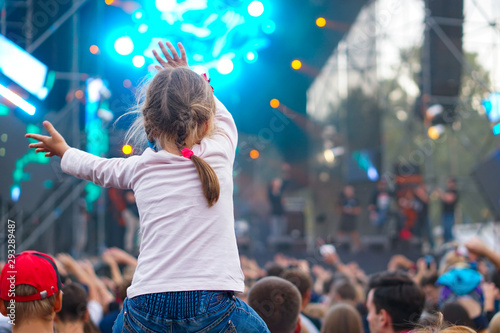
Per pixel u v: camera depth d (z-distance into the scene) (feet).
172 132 5.69
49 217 29.09
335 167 48.70
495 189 27.63
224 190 5.68
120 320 5.66
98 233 32.89
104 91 32.53
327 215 48.39
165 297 5.22
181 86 5.78
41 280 5.96
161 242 5.38
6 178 18.58
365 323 12.03
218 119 6.21
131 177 5.76
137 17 29.66
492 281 12.39
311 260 35.65
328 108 49.75
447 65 39.01
